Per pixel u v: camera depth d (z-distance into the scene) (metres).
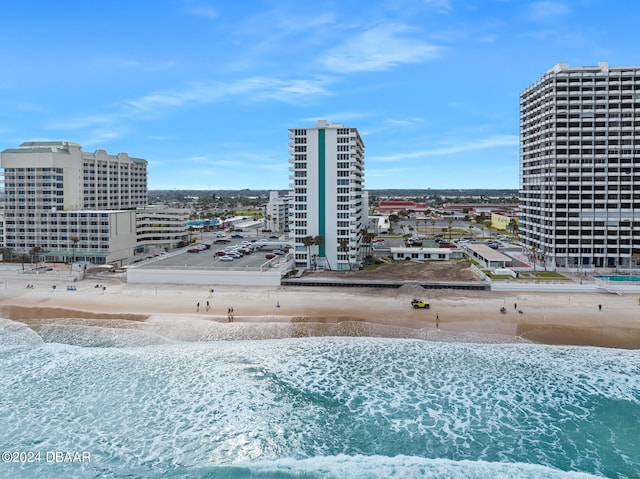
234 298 86.50
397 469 40.16
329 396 52.19
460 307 79.31
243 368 58.97
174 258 126.31
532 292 88.81
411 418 47.88
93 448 43.09
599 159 110.44
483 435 45.03
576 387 53.78
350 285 94.56
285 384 54.94
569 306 79.12
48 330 71.75
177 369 58.81
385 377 56.34
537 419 47.66
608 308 78.00
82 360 61.47
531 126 127.06
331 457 41.78
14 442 43.94
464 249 139.00
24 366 59.72
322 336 68.62
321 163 110.56
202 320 74.50
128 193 176.50
